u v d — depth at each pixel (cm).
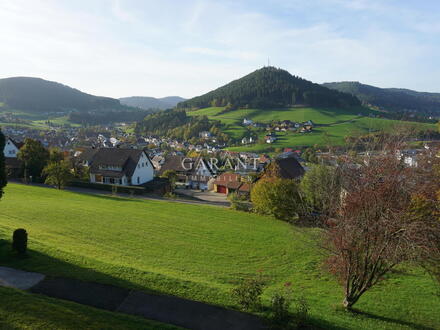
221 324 1234
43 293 1370
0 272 1541
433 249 1250
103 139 19825
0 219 2852
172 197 5412
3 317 1083
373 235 1309
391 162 1422
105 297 1377
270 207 3678
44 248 1889
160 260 2131
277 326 1224
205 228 3134
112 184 5759
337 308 1543
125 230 2845
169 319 1248
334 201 1616
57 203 3925
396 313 1587
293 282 1973
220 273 1994
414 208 1315
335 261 1534
